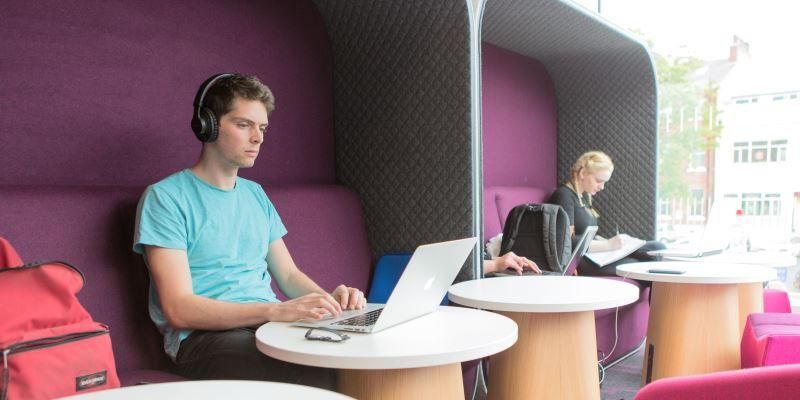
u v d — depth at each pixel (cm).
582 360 200
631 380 318
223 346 169
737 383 101
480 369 265
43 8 195
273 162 272
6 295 134
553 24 375
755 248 398
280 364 165
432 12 263
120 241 191
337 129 300
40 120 194
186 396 96
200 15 241
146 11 223
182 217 182
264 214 208
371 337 147
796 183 393
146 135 223
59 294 141
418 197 271
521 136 441
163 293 173
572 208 375
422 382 150
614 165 452
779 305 315
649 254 373
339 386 161
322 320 163
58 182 199
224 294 186
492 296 200
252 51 262
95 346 138
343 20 289
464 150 258
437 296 174
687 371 263
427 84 267
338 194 277
